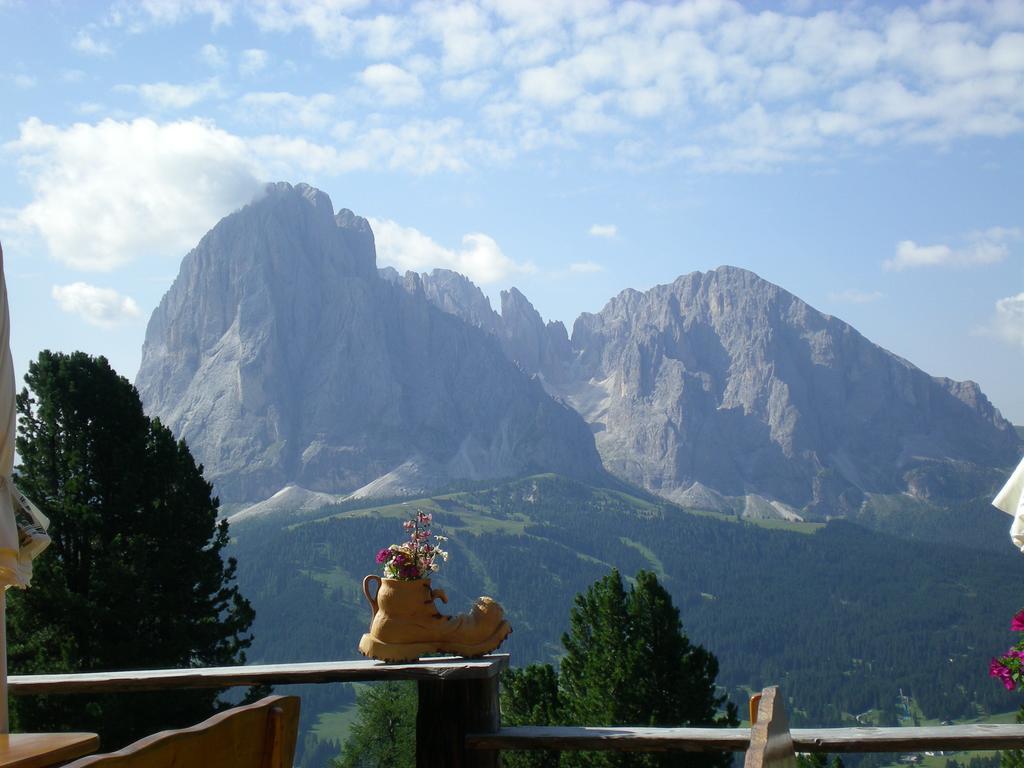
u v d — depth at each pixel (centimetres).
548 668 2966
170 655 1983
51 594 1923
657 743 500
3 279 362
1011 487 572
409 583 527
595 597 3003
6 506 373
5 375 362
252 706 247
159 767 204
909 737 479
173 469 2280
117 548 2045
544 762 2405
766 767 168
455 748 521
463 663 515
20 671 1914
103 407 2214
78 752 305
